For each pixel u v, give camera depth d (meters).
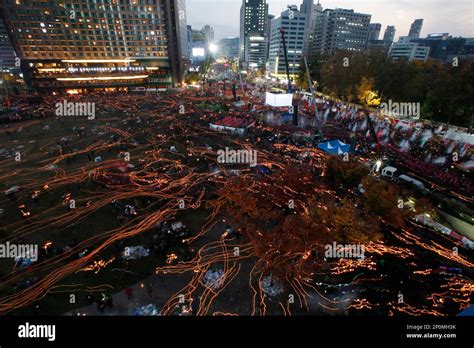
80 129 50.50
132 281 18.00
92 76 96.12
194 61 183.75
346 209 19.50
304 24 125.88
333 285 17.41
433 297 16.38
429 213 22.27
